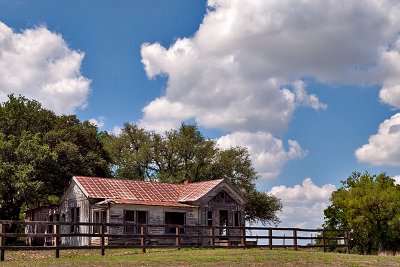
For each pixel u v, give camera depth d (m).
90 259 27.67
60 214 46.41
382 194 53.44
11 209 48.84
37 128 54.28
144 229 32.78
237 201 49.09
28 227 51.50
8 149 46.50
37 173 48.75
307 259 28.84
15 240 50.66
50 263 25.50
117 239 41.47
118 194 44.06
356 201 54.00
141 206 43.50
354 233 55.66
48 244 46.25
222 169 71.19
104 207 41.91
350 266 26.62
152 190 47.50
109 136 78.25
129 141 74.50
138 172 72.50
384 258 30.86
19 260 27.23
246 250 34.09
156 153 72.81
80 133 56.38
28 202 49.22
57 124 55.59
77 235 29.64
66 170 51.41
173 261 26.75
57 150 51.38
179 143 71.69
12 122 51.50
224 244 44.56
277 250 35.03
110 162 61.72
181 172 70.44
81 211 43.59
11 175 44.50
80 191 44.09
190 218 46.19
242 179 71.50
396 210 53.31
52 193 52.72
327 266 26.42
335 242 48.75
